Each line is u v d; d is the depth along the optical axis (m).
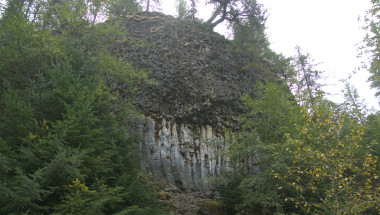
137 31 22.59
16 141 8.22
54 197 7.65
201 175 16.19
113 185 9.60
